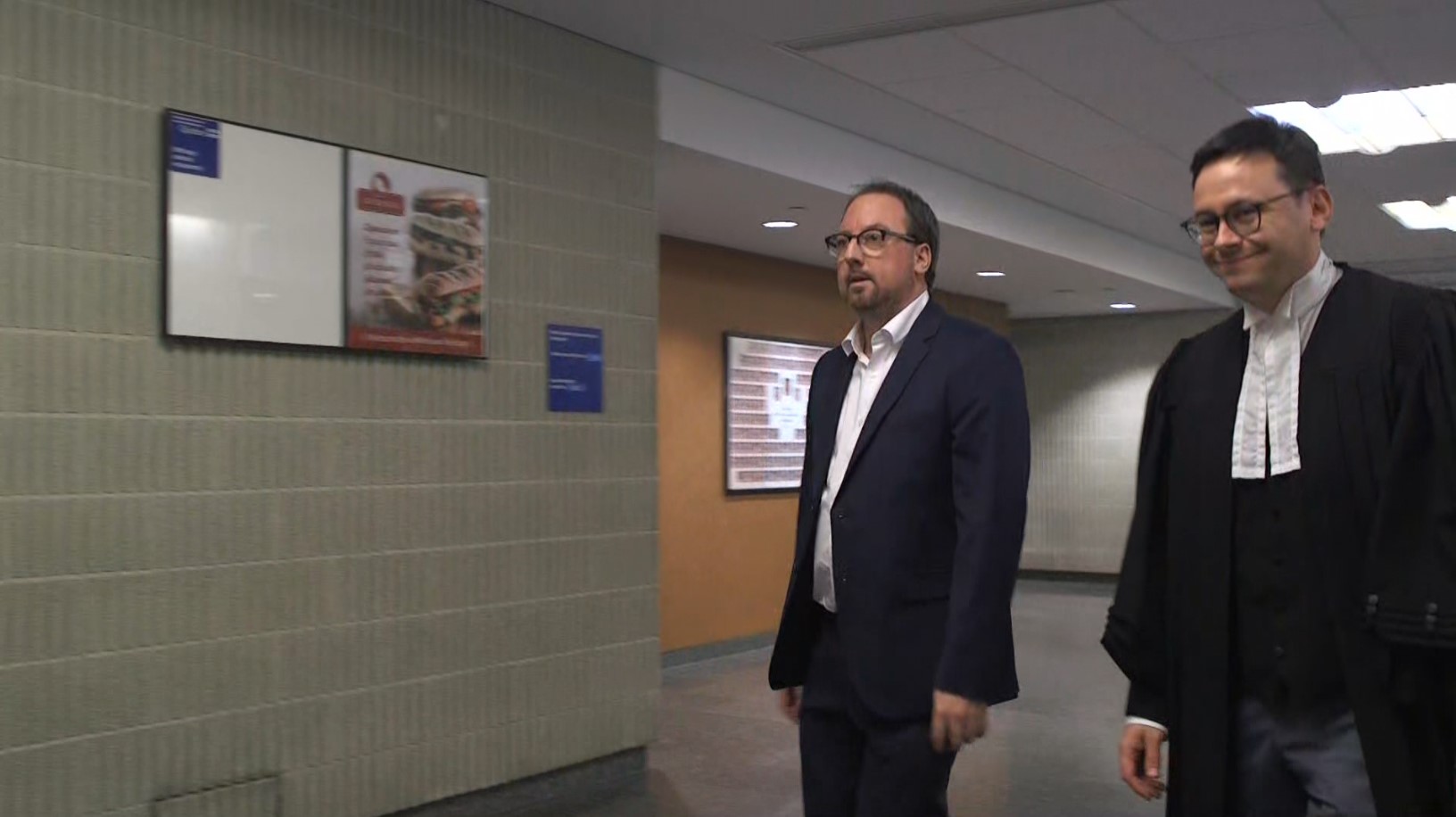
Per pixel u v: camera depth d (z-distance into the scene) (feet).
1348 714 5.67
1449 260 37.86
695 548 27.14
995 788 16.35
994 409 7.30
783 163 20.75
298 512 13.17
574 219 16.61
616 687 16.92
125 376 11.73
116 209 11.69
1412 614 5.29
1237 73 18.93
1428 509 5.36
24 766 10.94
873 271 7.73
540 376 16.01
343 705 13.57
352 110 13.83
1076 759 17.98
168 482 12.04
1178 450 6.29
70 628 11.27
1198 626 6.08
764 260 29.55
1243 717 6.03
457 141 15.05
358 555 13.78
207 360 12.39
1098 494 43.93
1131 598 6.50
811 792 7.95
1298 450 5.74
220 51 12.59
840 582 7.56
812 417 8.21
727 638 28.07
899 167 23.93
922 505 7.47
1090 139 22.99
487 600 15.24
